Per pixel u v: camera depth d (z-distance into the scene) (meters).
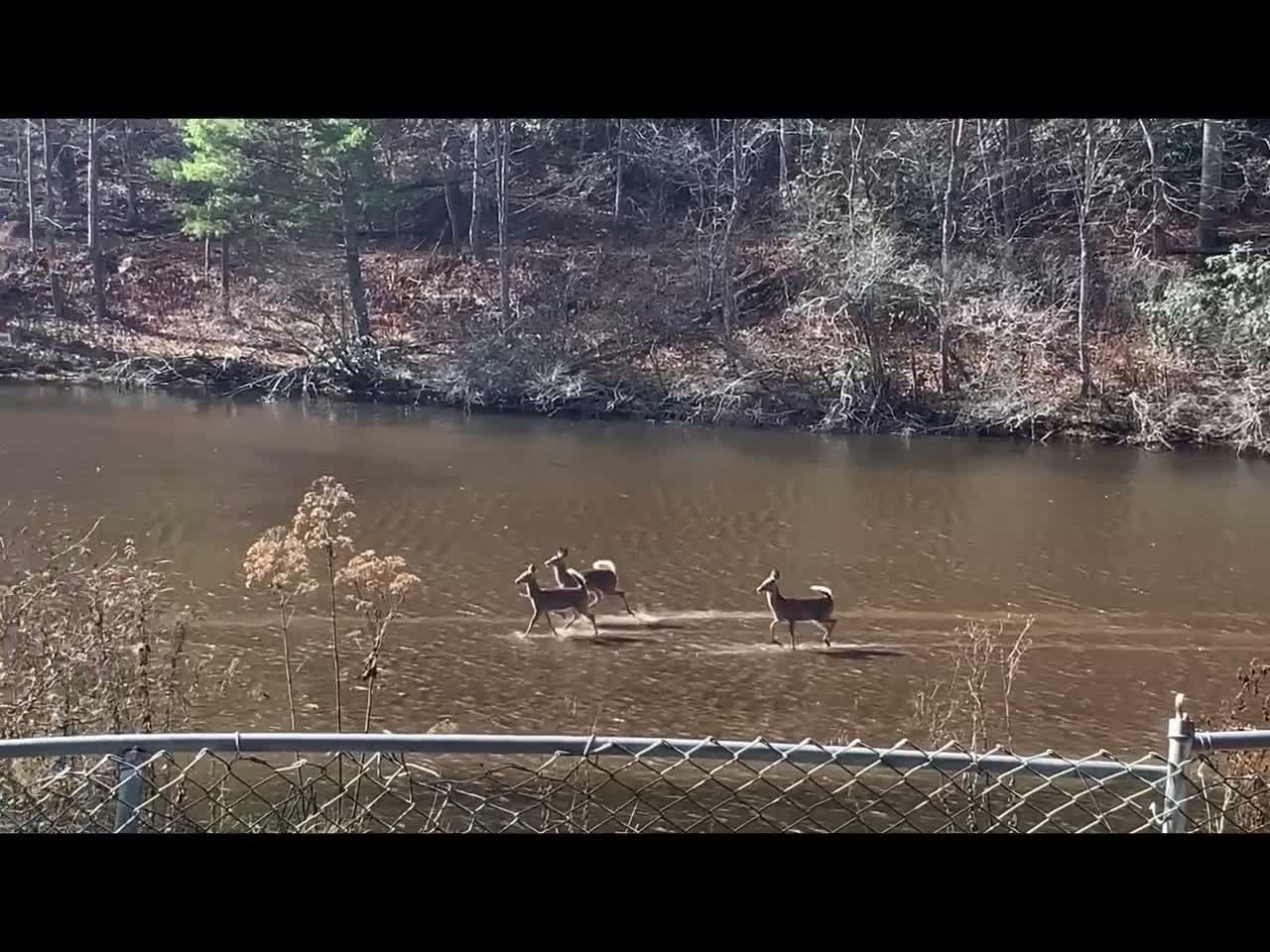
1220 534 20.48
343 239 36.59
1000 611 15.70
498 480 23.31
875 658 13.63
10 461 23.19
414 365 34.56
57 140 41.88
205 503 20.19
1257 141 35.50
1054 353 32.34
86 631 8.56
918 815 7.08
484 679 12.48
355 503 20.77
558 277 37.16
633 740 2.93
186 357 35.09
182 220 40.78
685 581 16.80
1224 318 30.77
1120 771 3.06
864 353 32.47
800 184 35.78
